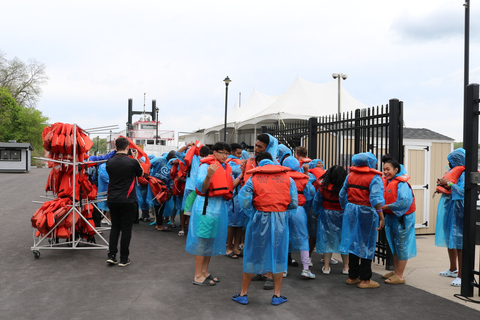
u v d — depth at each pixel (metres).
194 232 4.89
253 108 26.70
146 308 4.08
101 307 4.09
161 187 8.42
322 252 5.48
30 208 11.80
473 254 4.57
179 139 31.67
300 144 8.93
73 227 6.34
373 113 6.27
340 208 5.43
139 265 5.80
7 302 4.19
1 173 35.78
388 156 5.32
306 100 18.84
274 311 4.08
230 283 5.04
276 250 4.25
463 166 5.28
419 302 4.39
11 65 56.03
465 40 10.21
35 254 6.05
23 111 56.12
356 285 5.04
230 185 4.98
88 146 6.48
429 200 9.41
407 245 5.08
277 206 4.28
